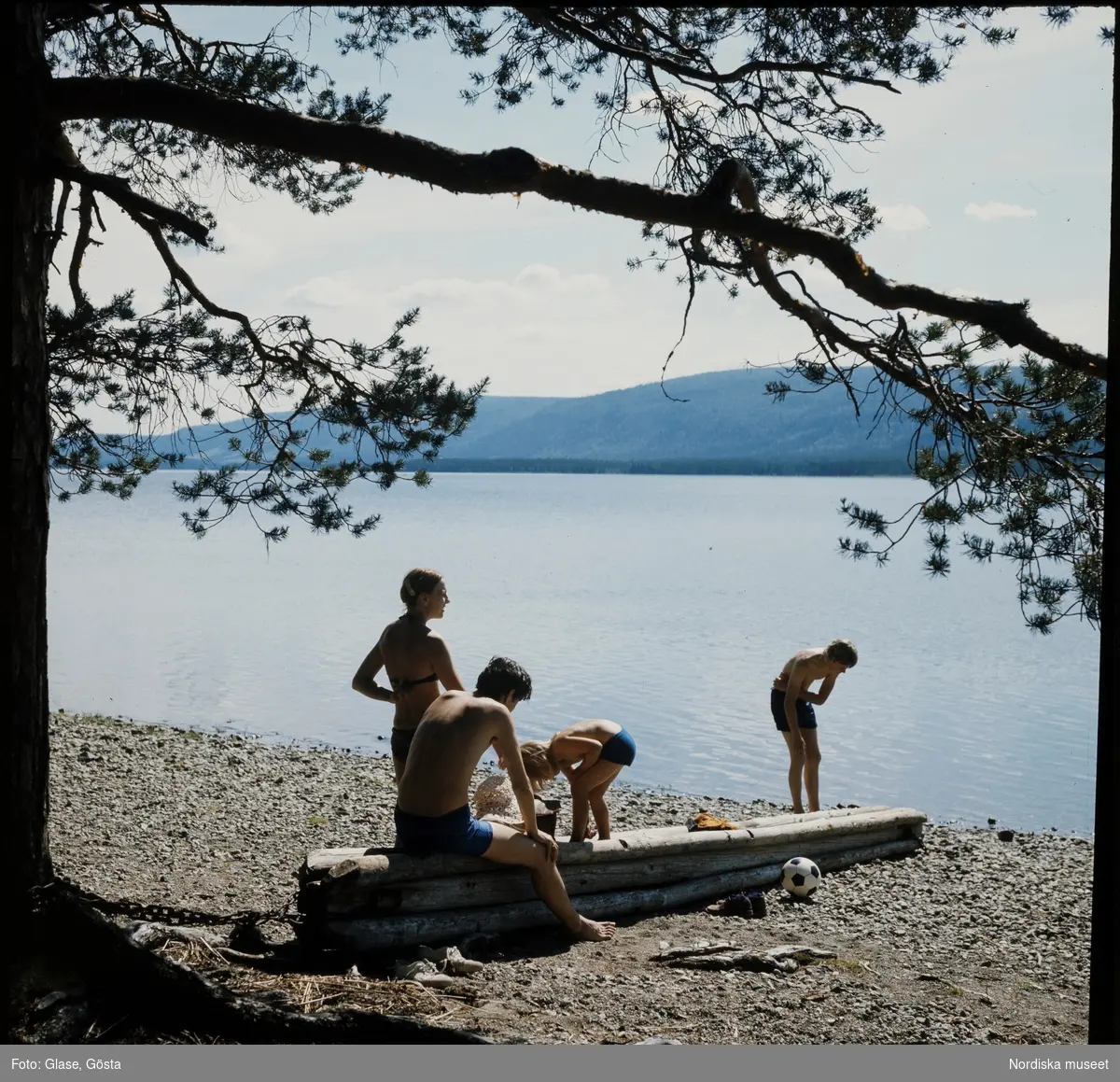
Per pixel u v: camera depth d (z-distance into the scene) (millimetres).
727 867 8555
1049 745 18047
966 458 6449
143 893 7820
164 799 11242
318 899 6090
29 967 4398
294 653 26766
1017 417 6453
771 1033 5453
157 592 43031
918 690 23781
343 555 66625
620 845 7715
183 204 9688
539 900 6984
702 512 159375
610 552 72438
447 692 6906
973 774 15930
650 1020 5504
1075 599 6324
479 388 8586
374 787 12570
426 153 4898
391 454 8516
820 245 5270
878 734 18906
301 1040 4441
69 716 16609
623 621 34688
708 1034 5371
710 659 26656
